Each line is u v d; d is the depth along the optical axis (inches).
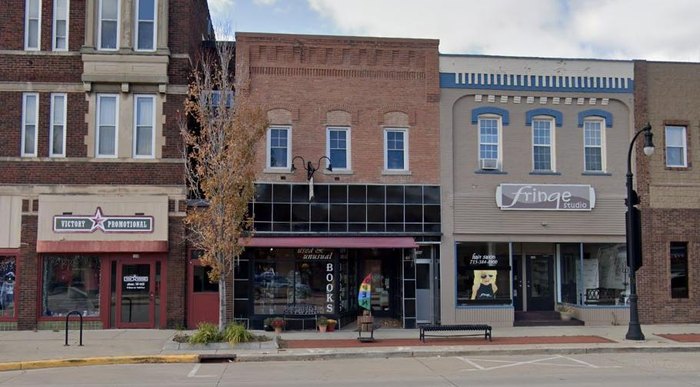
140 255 845.2
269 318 840.3
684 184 938.1
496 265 906.7
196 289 852.0
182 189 850.1
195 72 809.5
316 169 882.1
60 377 553.6
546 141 932.6
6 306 833.5
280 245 839.7
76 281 844.0
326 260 871.1
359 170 890.7
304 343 741.9
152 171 850.8
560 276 952.3
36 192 837.2
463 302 896.3
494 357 678.5
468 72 920.3
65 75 853.2
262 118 748.0
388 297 937.5
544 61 933.2
